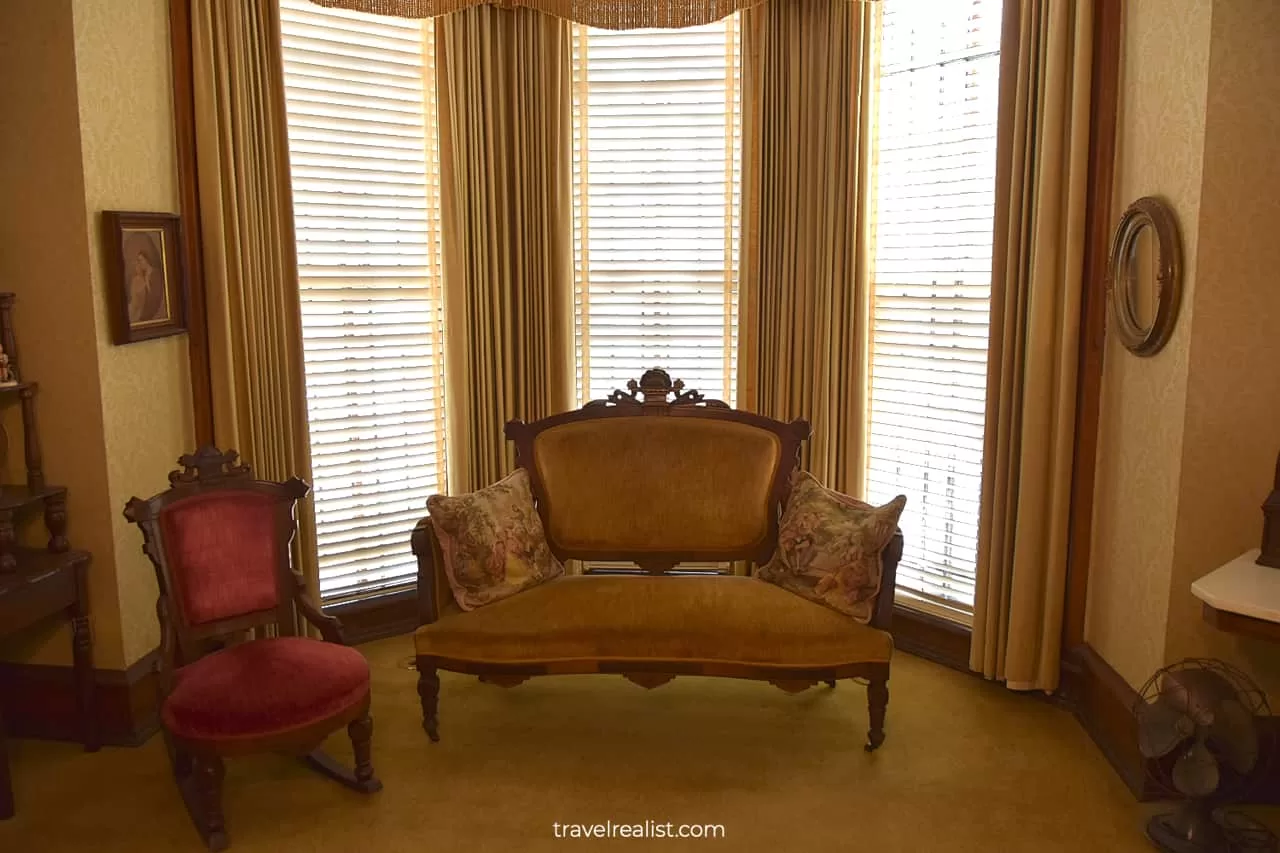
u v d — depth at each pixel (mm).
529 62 3957
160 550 2947
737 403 4172
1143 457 3057
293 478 3203
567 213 4086
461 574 3346
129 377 3275
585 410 3801
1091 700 3359
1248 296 2725
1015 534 3516
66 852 2715
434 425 4211
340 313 3939
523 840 2760
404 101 3967
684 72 4070
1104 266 3297
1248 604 2406
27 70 3012
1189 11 2758
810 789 3008
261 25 3586
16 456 3207
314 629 3945
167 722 2727
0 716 2838
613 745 3275
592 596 3342
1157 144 2957
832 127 3850
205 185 3490
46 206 3066
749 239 4047
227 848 2727
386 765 3154
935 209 3787
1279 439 2764
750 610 3227
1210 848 2625
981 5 3568
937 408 3850
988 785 3033
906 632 4047
